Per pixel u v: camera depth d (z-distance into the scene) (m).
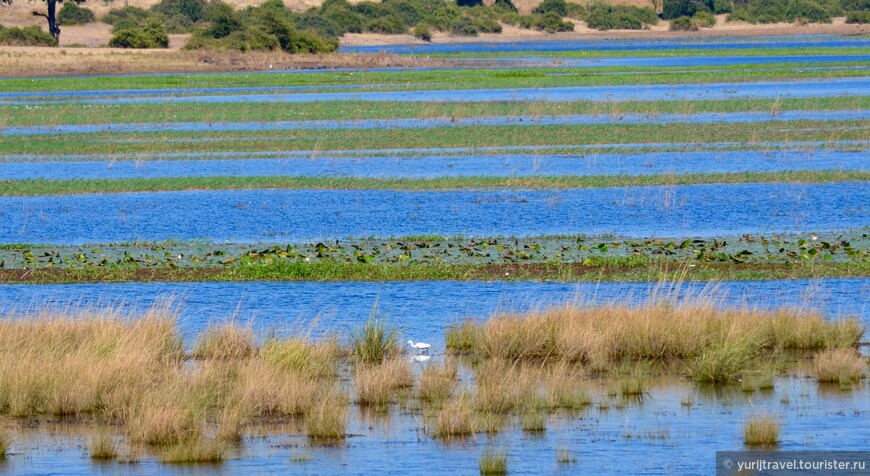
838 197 95.25
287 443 42.28
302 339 51.94
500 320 54.66
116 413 45.31
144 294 67.12
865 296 63.00
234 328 53.88
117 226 90.12
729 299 62.22
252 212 94.56
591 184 103.25
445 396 46.72
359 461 40.31
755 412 44.81
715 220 87.31
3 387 46.59
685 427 43.25
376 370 48.25
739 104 164.62
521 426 43.91
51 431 44.09
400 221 89.38
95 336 52.00
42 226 90.69
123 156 130.25
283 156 127.56
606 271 70.50
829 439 41.72
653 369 50.62
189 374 47.94
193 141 140.12
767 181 103.19
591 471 38.94
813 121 143.75
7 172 120.81
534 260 73.81
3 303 65.06
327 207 95.81
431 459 40.47
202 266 74.19
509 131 141.50
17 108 182.25
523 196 98.81
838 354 49.19
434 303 63.62
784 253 74.31
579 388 46.72
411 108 169.75
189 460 40.44
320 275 70.69
